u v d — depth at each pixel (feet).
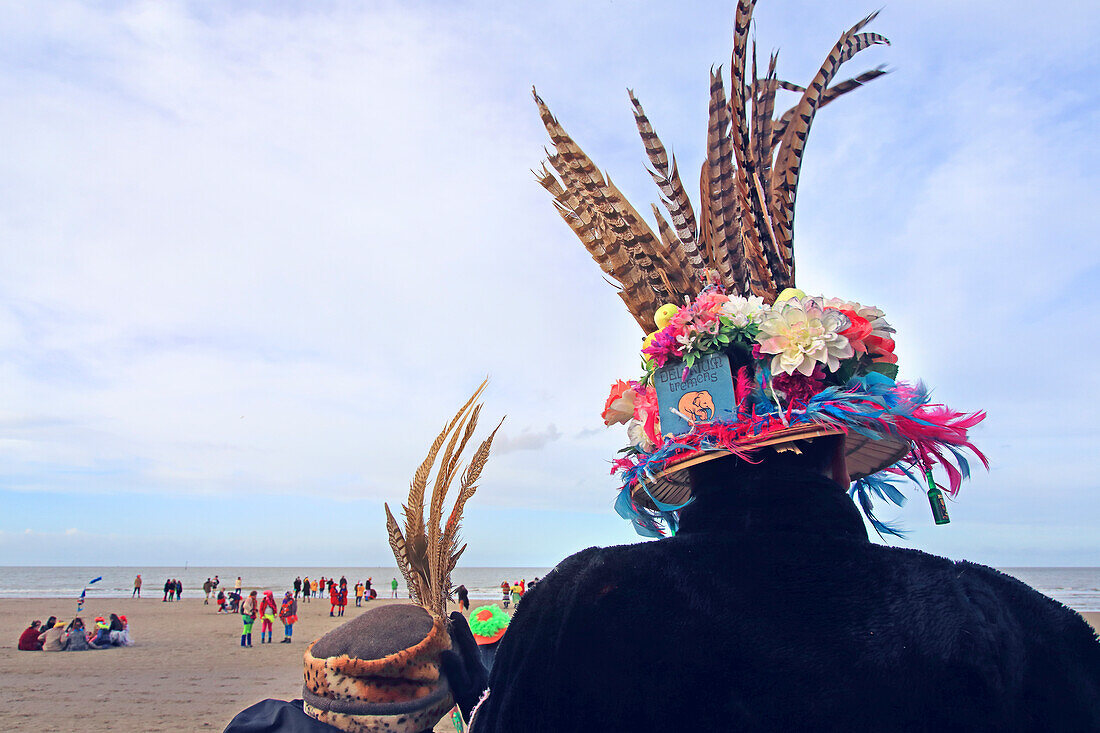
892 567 3.18
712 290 4.47
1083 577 501.97
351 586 279.08
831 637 2.98
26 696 36.22
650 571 3.44
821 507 3.50
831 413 3.61
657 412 4.18
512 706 3.47
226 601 112.88
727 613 3.14
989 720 2.79
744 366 3.97
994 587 3.18
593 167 5.10
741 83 4.94
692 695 3.05
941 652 2.87
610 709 3.18
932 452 3.99
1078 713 2.85
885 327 4.12
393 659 4.27
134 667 47.01
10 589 253.44
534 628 3.63
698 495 3.87
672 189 4.99
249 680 42.16
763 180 5.14
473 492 5.16
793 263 4.82
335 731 4.22
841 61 5.32
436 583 4.98
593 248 4.98
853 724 2.82
